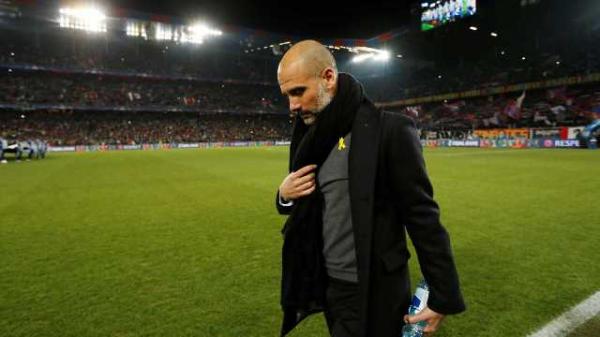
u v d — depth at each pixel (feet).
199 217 23.81
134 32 173.17
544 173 42.75
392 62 222.07
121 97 172.76
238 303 11.76
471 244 17.22
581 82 127.95
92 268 14.96
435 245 4.80
